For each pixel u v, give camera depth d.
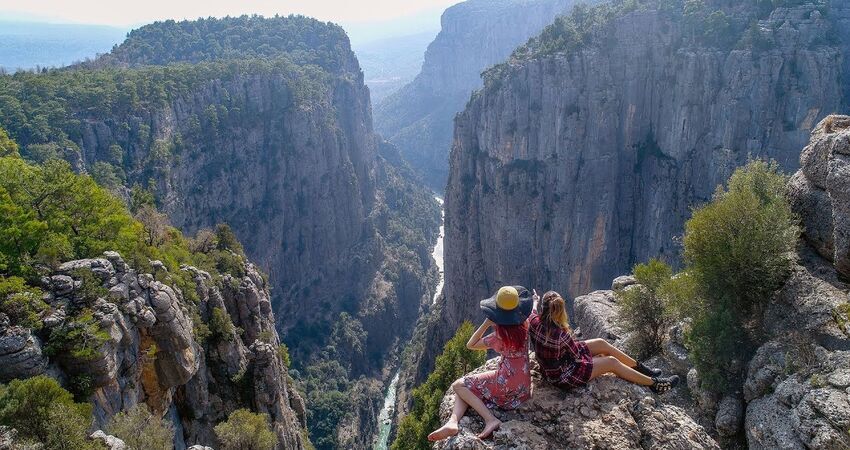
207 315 52.50
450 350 43.28
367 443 123.75
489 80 127.06
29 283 32.84
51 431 24.58
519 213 120.88
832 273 18.75
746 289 19.50
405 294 199.50
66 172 42.69
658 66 107.88
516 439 10.34
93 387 31.94
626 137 113.19
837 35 95.19
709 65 98.62
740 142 96.75
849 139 18.05
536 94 114.56
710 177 99.81
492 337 11.43
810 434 13.86
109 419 32.34
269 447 44.97
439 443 10.99
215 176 161.12
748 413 16.62
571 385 11.51
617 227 117.62
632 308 23.66
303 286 191.00
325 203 196.12
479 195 132.12
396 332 186.12
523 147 118.38
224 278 60.34
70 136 115.56
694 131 102.75
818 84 91.19
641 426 11.10
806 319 17.70
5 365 28.69
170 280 44.84
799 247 20.27
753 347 18.56
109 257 37.53
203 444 47.06
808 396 14.36
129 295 37.22
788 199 21.17
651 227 111.81
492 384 11.23
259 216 176.75
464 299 139.00
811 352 16.31
